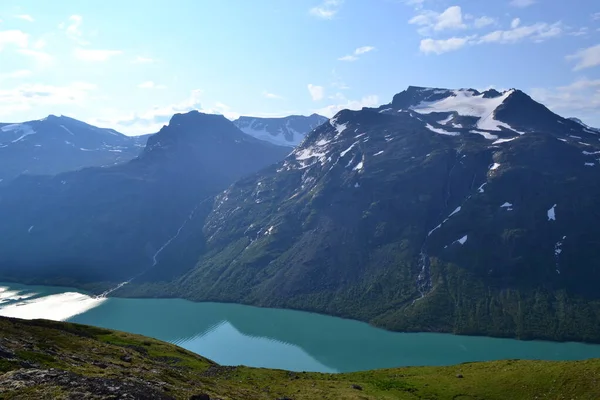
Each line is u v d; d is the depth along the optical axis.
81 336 101.69
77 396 45.50
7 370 54.31
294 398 81.75
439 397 91.12
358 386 96.50
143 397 48.62
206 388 71.44
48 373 51.22
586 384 84.81
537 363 102.00
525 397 86.38
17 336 79.56
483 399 88.50
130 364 78.44
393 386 99.38
